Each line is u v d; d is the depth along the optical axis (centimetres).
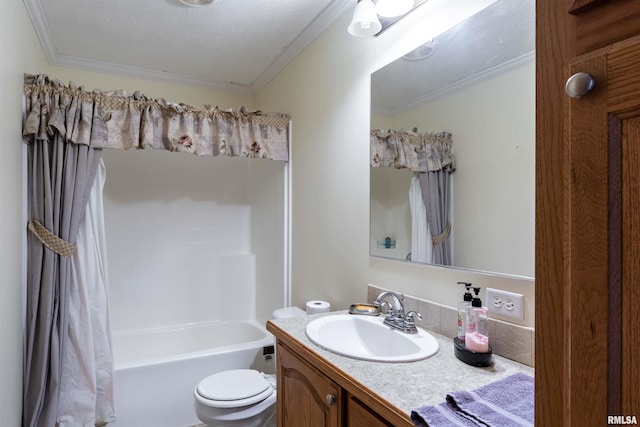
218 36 233
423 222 146
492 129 120
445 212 136
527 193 109
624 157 43
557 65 52
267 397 181
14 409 167
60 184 191
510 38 115
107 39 238
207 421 173
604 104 45
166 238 311
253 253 335
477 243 124
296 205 251
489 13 121
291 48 247
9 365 157
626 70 43
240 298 333
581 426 47
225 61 271
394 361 107
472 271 125
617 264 44
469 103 128
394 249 161
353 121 188
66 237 191
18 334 174
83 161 197
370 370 102
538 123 54
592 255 46
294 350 128
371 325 145
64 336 192
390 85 163
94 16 210
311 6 200
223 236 333
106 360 207
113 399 208
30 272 186
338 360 110
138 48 251
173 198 314
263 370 253
